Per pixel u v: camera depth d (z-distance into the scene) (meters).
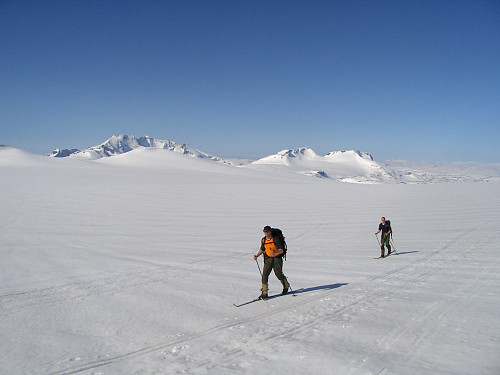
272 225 25.38
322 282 9.49
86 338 5.93
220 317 6.70
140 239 20.19
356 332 5.44
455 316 6.00
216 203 40.25
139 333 6.04
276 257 7.96
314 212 32.88
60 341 5.82
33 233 22.09
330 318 6.23
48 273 12.20
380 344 4.93
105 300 8.52
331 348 4.86
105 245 18.41
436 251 14.10
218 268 12.55
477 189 54.66
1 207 33.34
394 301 7.14
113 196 44.25
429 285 8.50
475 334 5.12
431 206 34.41
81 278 11.32
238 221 27.56
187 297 8.46
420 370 4.07
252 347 5.07
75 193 46.12
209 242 19.06
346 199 45.03
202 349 5.13
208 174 107.00
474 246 14.69
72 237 20.86
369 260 13.05
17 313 7.60
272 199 45.06
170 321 6.62
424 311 6.36
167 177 84.94
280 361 4.52
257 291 8.87
